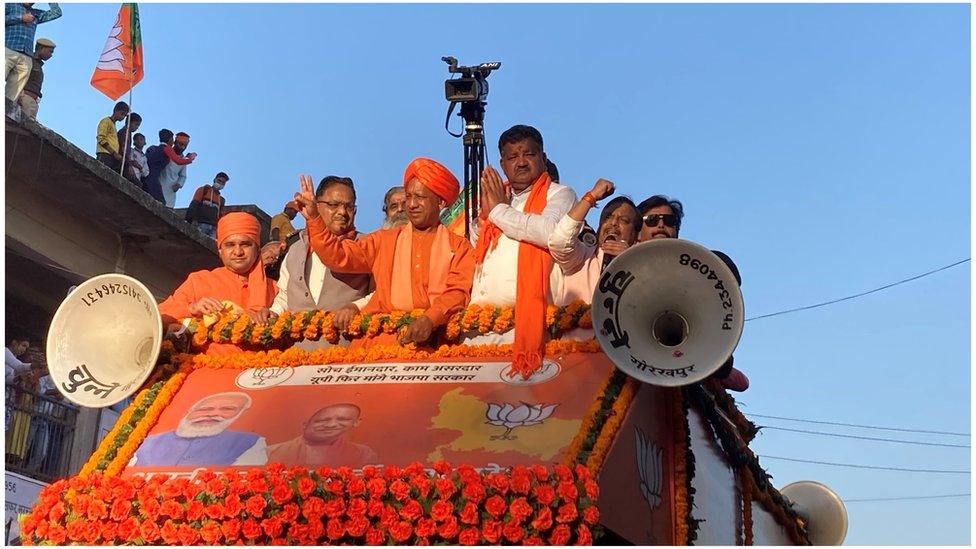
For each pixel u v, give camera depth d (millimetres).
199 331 7098
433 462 5746
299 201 7070
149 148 16688
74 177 14422
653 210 7453
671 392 6492
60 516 5996
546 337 6465
